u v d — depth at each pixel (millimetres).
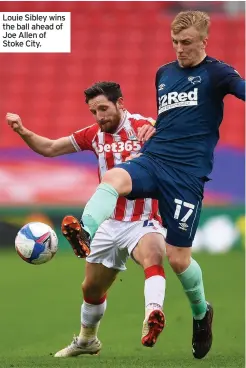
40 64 94875
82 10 99562
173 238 24375
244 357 27375
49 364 25062
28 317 41344
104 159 27453
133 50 96375
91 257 27344
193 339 26547
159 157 24344
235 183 76375
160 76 25328
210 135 24469
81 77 94062
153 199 27000
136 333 36281
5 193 74812
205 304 25984
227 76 23812
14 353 30625
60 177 75812
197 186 24219
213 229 69812
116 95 26719
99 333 36344
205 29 24109
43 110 91188
